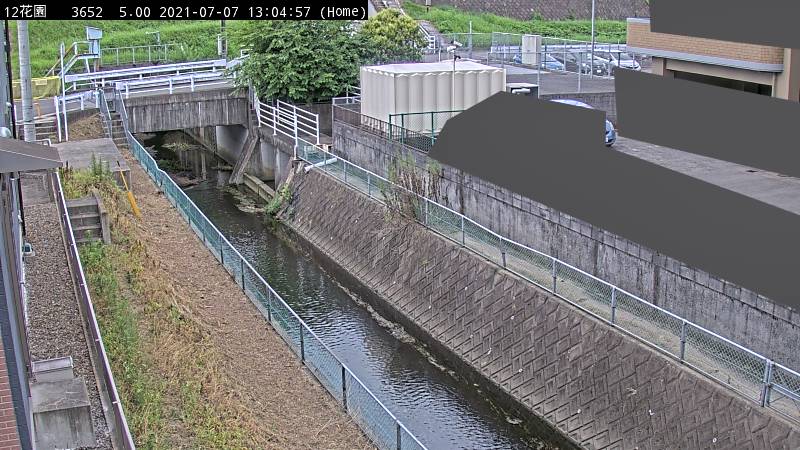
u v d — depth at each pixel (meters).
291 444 12.57
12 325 8.62
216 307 16.97
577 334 14.96
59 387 10.76
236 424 12.27
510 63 38.78
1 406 8.25
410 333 19.08
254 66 29.78
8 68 16.27
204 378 13.38
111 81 33.31
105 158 23.23
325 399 14.02
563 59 37.66
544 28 47.56
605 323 14.62
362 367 17.50
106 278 15.52
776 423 11.38
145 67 36.19
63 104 26.86
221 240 18.81
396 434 12.35
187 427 11.90
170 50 42.28
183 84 33.62
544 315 15.80
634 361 13.74
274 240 25.41
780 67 18.12
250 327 16.28
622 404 13.73
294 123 27.89
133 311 15.00
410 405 16.03
